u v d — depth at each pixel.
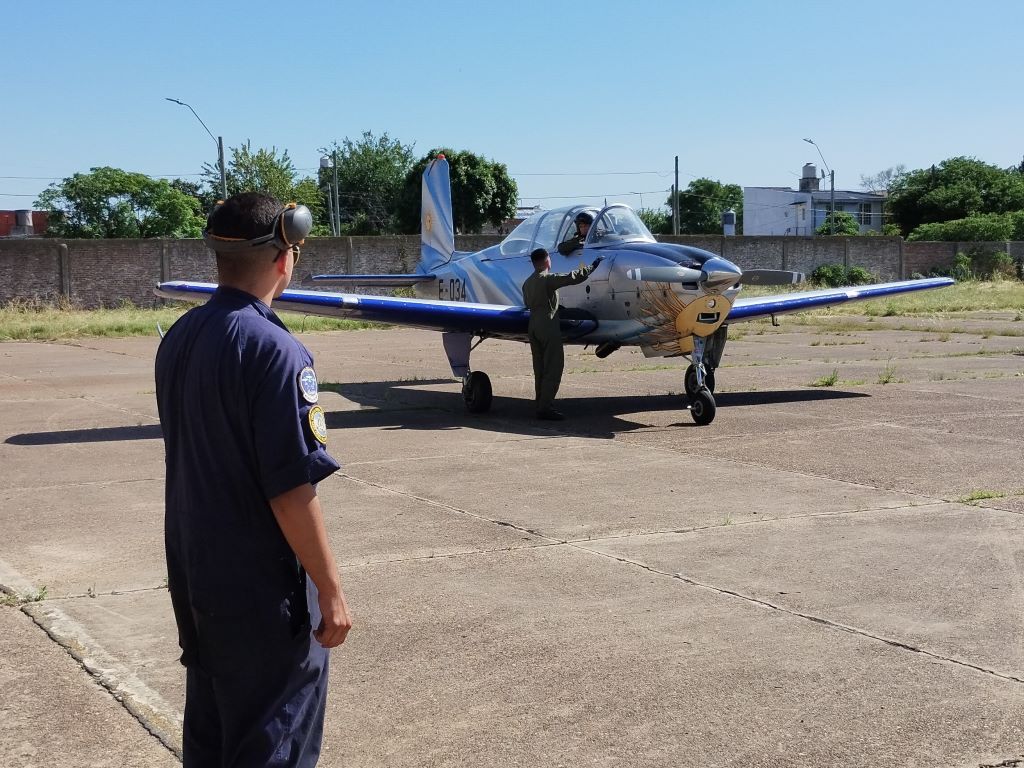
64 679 3.76
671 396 11.98
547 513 6.21
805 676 3.70
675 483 7.02
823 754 3.11
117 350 19.48
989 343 18.39
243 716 2.24
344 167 72.25
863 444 8.37
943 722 3.31
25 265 27.80
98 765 3.12
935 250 42.41
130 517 6.25
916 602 4.48
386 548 5.46
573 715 3.41
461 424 10.06
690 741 3.21
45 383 13.83
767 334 21.44
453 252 14.75
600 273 10.41
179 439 2.29
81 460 8.19
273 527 2.25
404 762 3.11
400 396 12.41
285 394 2.19
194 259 29.77
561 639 4.10
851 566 5.02
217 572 2.22
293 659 2.26
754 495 6.60
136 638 4.18
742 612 4.39
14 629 4.29
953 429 9.04
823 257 39.38
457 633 4.19
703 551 5.33
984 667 3.75
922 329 21.91
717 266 9.41
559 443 8.79
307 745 2.31
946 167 69.50
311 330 24.98
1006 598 4.51
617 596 4.62
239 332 2.23
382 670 3.82
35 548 5.54
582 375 14.45
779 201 77.81
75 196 57.12
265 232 2.33
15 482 7.32
